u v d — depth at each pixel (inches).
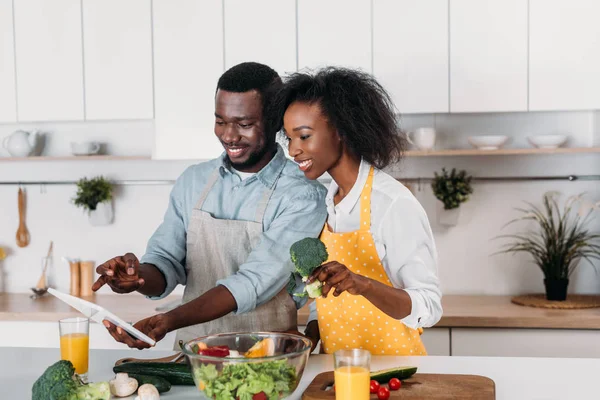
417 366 62.6
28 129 143.2
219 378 46.9
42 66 127.4
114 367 58.6
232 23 121.6
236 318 74.8
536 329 110.7
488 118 132.2
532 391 55.4
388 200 65.5
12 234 144.9
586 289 130.8
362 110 63.7
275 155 75.9
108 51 125.3
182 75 123.2
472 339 112.1
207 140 123.3
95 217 138.5
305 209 72.6
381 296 56.8
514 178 131.3
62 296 53.8
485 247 133.1
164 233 78.4
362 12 118.9
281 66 120.9
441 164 133.6
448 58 117.8
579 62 115.6
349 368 48.2
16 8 127.7
